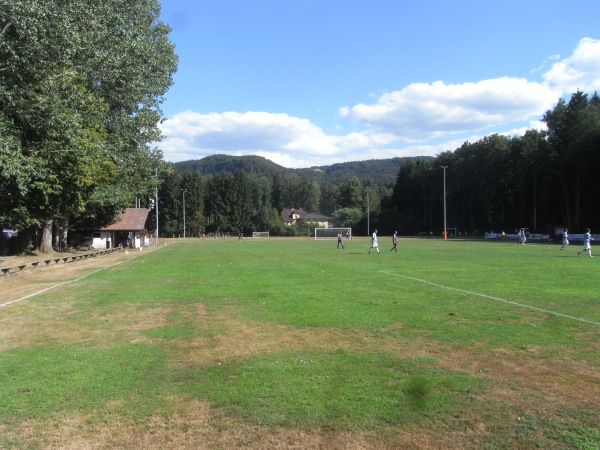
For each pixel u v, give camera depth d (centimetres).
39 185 2461
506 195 8762
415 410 495
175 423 470
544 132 7575
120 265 2553
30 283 1722
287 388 559
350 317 977
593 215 6925
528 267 2136
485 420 473
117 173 3634
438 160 11156
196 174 12650
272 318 978
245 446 425
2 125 1841
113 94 2883
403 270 2023
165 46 3259
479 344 755
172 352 727
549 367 636
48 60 1947
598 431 448
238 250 4238
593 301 1165
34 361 682
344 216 12712
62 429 459
